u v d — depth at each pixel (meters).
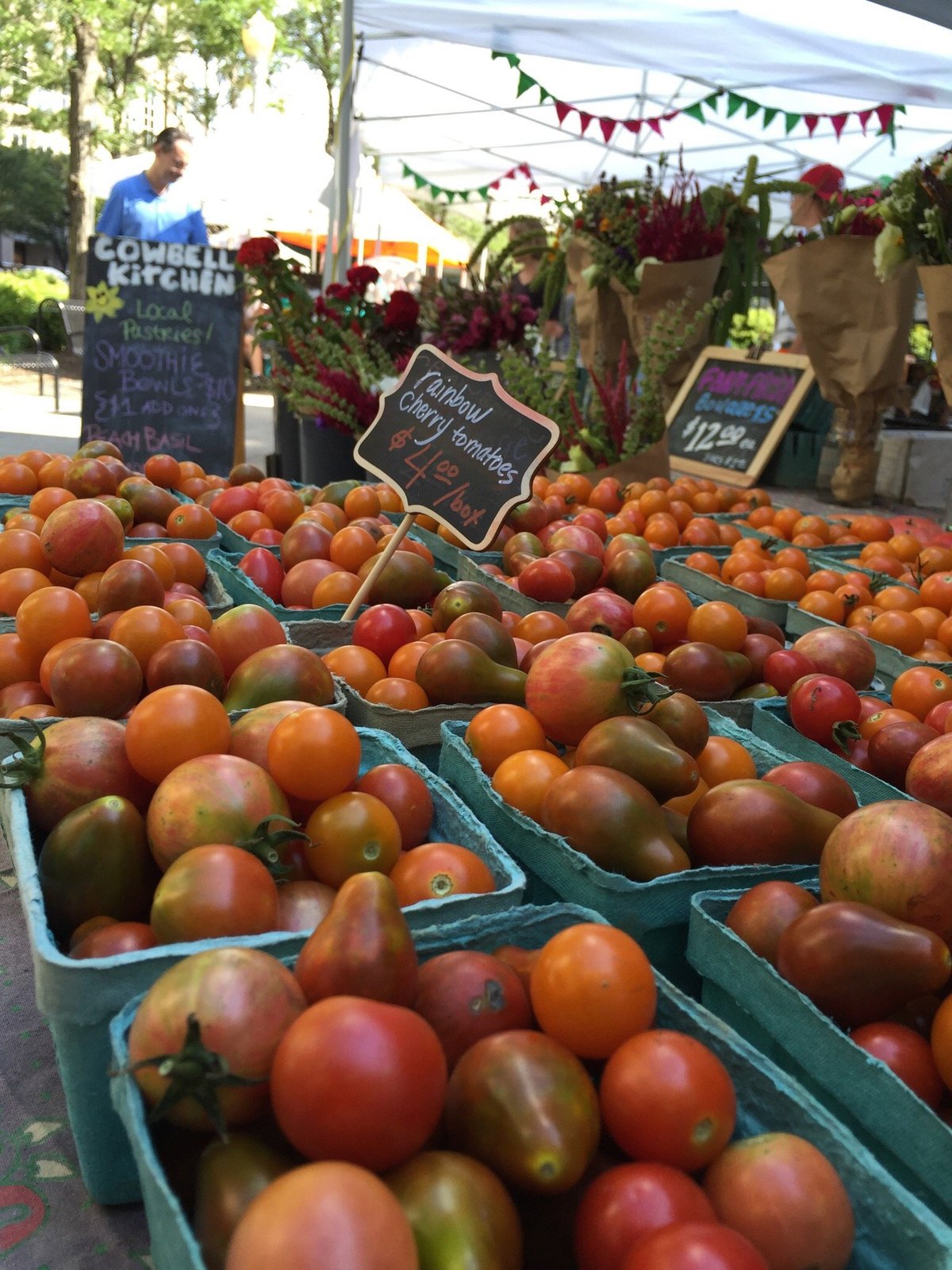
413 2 5.51
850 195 5.79
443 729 1.98
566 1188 1.00
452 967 1.19
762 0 5.00
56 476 3.42
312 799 1.54
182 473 3.98
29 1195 1.40
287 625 2.48
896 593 2.91
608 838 1.54
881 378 5.34
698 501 4.25
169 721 1.51
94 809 1.43
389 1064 0.92
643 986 1.14
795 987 1.30
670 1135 1.01
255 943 1.22
